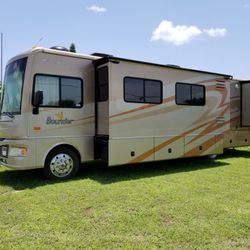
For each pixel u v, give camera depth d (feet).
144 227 12.73
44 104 21.01
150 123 24.68
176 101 26.43
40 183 20.49
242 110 35.50
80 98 22.74
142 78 24.17
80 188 19.10
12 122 20.90
